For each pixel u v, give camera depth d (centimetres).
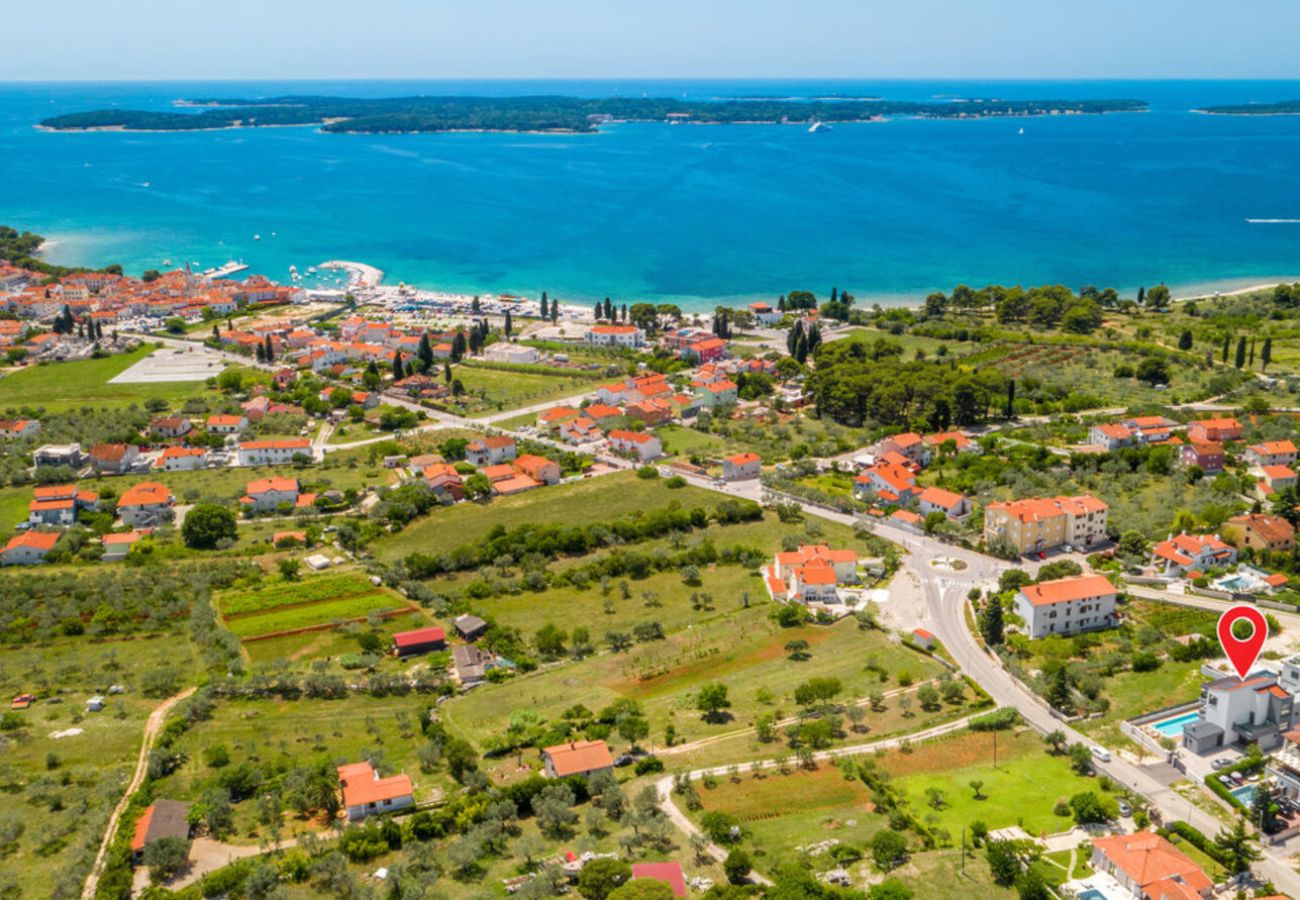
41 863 15550
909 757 18012
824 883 14638
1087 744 18062
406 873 15125
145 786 17338
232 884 14900
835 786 17238
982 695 19975
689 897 14438
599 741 18375
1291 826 15675
